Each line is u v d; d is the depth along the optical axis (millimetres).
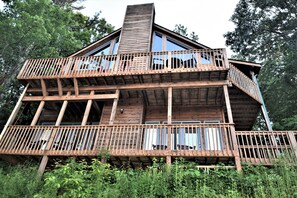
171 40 12648
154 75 9383
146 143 8969
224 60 8977
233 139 7441
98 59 10250
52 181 5848
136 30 12766
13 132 8984
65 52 18609
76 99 9820
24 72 10320
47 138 8703
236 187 6082
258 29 18875
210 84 9125
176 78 9508
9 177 6867
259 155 7387
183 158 7465
